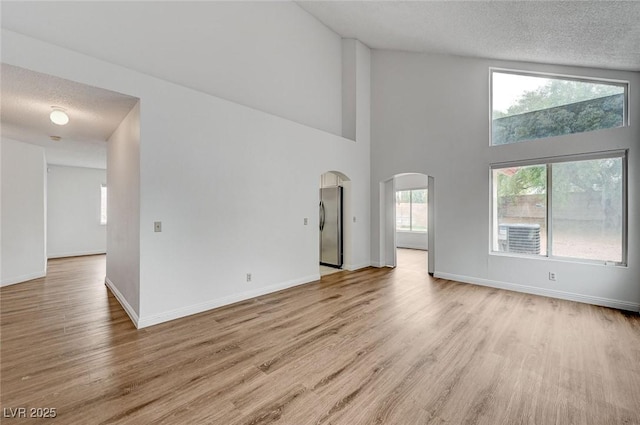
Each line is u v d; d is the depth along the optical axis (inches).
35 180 197.2
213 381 81.1
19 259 188.1
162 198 121.8
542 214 166.2
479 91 187.8
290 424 64.9
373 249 247.0
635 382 80.4
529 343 104.1
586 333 112.3
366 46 242.1
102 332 112.3
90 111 129.3
